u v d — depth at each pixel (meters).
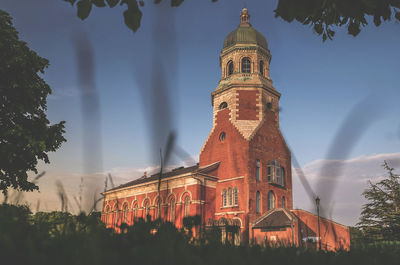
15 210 1.84
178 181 30.39
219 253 1.70
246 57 34.84
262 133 31.06
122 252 1.73
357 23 4.84
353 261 2.35
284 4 2.69
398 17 4.14
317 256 2.31
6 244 1.27
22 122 19.47
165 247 1.59
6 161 17.36
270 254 2.19
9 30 18.58
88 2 2.77
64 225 1.84
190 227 2.21
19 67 18.70
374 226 23.22
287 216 24.12
